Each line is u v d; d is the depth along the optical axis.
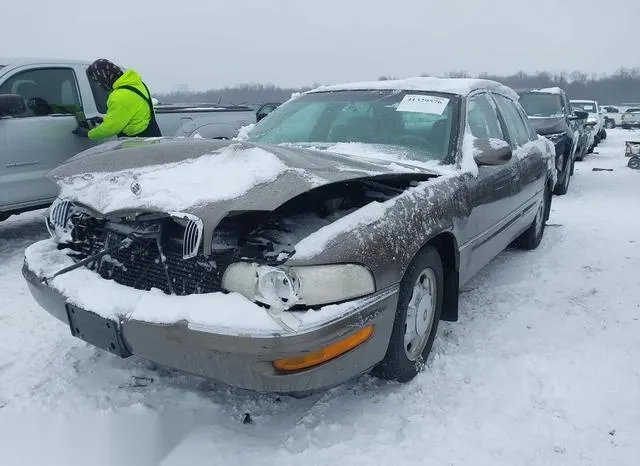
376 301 2.55
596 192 9.91
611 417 2.79
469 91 4.12
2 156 5.11
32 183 5.35
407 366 3.00
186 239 2.40
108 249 2.72
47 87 5.69
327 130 4.04
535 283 4.75
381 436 2.63
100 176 2.88
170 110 6.73
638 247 5.87
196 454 2.50
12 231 6.38
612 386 3.07
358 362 2.54
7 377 3.13
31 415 2.78
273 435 2.65
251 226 2.66
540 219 5.79
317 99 4.39
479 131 4.10
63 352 3.42
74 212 3.10
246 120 7.62
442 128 3.76
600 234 6.48
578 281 4.78
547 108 10.45
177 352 2.37
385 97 4.14
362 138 3.88
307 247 2.41
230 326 2.27
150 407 2.84
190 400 2.90
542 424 2.73
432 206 3.05
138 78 5.51
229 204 2.40
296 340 2.26
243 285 2.40
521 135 5.18
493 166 3.94
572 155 10.20
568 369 3.24
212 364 2.33
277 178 2.54
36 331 3.72
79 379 3.10
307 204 2.86
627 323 3.90
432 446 2.57
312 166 2.72
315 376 2.38
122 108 5.28
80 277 2.77
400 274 2.69
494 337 3.67
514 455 2.51
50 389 3.00
